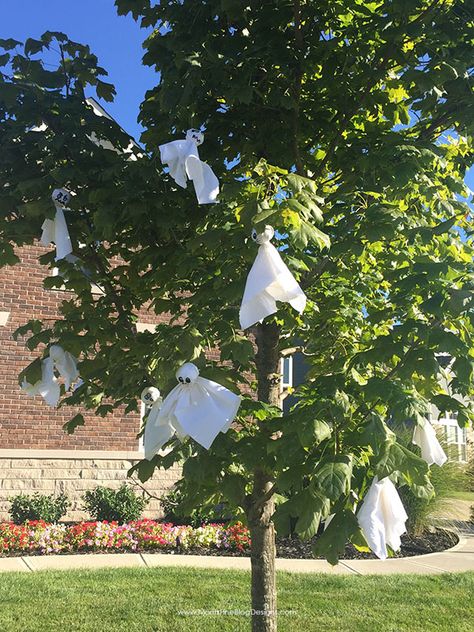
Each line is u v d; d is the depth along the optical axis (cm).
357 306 455
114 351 391
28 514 984
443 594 684
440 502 1092
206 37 365
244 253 291
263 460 330
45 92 386
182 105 345
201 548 921
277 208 277
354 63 381
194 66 344
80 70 391
